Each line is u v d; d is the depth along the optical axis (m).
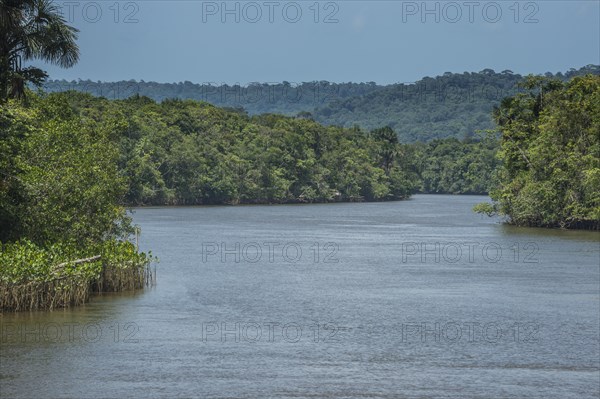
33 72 98.06
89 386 63.59
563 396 63.41
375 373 68.56
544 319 90.88
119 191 135.00
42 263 86.88
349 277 124.44
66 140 126.94
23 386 63.44
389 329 85.31
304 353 74.75
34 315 86.25
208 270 130.12
